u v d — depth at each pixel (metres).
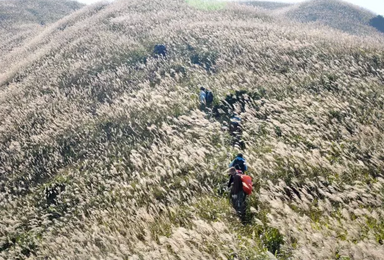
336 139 10.66
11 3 73.75
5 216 13.13
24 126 20.28
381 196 7.23
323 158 9.15
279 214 7.46
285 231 6.25
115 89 21.52
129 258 6.89
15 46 47.56
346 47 19.31
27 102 23.31
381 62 16.77
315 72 16.38
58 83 24.55
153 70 22.69
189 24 29.38
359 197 7.80
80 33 34.84
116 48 27.30
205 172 10.48
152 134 15.10
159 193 10.56
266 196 7.41
